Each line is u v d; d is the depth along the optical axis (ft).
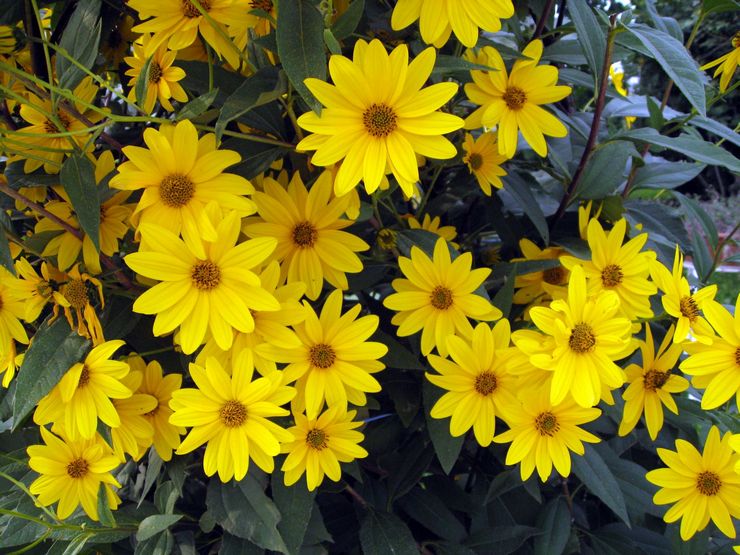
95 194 1.60
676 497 1.88
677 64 1.71
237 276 1.59
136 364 1.83
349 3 1.86
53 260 1.79
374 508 2.13
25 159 1.81
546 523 2.13
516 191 2.06
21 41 1.82
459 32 1.59
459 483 2.60
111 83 2.20
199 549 2.11
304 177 1.84
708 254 2.23
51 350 1.71
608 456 2.15
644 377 1.85
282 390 1.69
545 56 2.10
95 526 1.94
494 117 1.79
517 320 2.06
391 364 1.88
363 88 1.54
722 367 1.74
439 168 2.05
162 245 1.57
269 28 1.73
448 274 1.79
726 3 1.87
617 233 1.86
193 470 2.12
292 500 1.87
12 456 2.02
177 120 1.64
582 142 2.32
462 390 1.79
